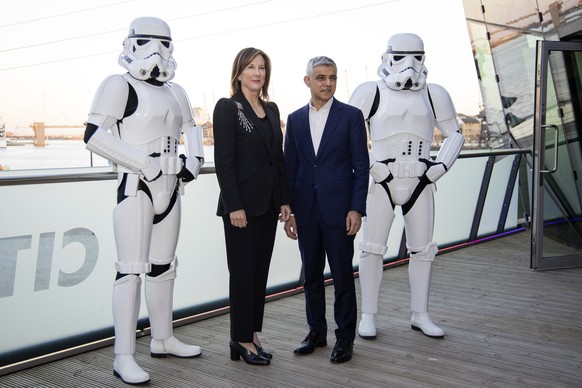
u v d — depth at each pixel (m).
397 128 3.53
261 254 3.22
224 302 4.33
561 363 3.26
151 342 3.35
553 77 5.69
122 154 2.87
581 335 3.73
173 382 2.98
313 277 3.38
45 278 3.37
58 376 3.08
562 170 5.75
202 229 4.19
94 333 3.59
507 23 7.64
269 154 3.11
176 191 3.16
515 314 4.19
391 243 5.93
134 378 2.93
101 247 3.61
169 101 3.03
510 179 7.55
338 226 3.21
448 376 3.06
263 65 3.08
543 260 5.59
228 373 3.09
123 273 3.01
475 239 7.05
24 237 3.28
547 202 5.64
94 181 3.55
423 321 3.74
